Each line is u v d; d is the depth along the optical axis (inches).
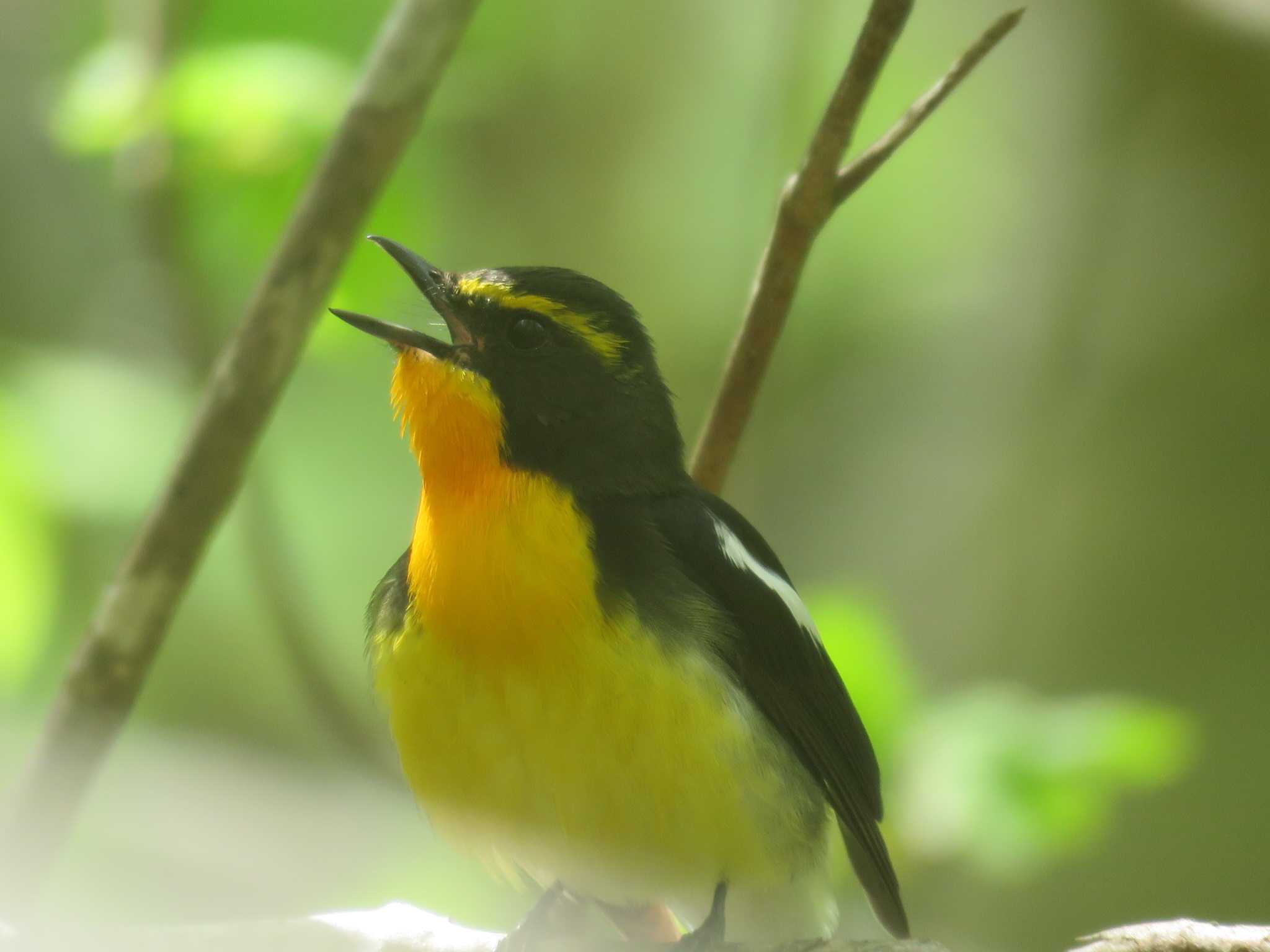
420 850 423.8
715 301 588.1
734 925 322.0
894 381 579.8
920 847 372.2
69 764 305.7
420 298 414.3
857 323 594.6
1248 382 557.6
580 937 325.7
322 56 422.6
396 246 321.1
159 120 408.8
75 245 607.2
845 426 577.0
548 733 283.1
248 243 434.6
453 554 289.1
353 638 552.1
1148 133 573.3
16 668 436.8
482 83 499.8
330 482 568.4
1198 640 538.3
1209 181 569.9
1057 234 573.9
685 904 315.0
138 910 330.6
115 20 435.2
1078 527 547.8
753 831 294.0
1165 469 550.9
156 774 341.7
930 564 545.3
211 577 570.6
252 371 309.3
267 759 396.8
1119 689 530.3
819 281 596.7
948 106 591.2
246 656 573.9
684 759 283.1
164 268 429.7
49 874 304.3
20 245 602.9
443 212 519.2
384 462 575.5
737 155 578.2
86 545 471.8
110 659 308.5
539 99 565.0
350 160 309.6
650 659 281.7
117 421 452.4
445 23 310.3
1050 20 586.9
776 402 571.5
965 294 585.3
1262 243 563.5
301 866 350.9
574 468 304.2
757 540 323.9
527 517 290.5
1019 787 369.7
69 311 598.9
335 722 421.4
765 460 569.0
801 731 315.3
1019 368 565.6
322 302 312.0
